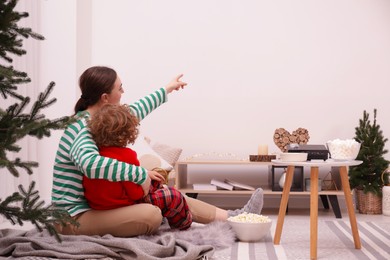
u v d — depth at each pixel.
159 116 4.42
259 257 2.15
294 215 3.76
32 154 3.77
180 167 3.89
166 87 2.73
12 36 1.65
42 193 4.03
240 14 4.42
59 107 4.23
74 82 4.27
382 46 4.34
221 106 4.40
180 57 4.45
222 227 2.46
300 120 4.36
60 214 1.67
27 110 3.72
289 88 4.37
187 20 4.46
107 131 2.11
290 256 2.19
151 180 2.40
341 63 4.35
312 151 2.54
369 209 3.81
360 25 4.35
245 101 4.39
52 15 4.24
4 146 1.48
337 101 4.34
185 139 4.41
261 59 4.39
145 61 4.48
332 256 2.20
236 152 4.37
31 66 3.80
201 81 4.42
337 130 4.33
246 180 4.36
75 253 1.88
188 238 2.24
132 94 4.48
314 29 4.37
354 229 2.39
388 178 3.81
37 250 1.92
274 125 4.37
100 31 4.50
